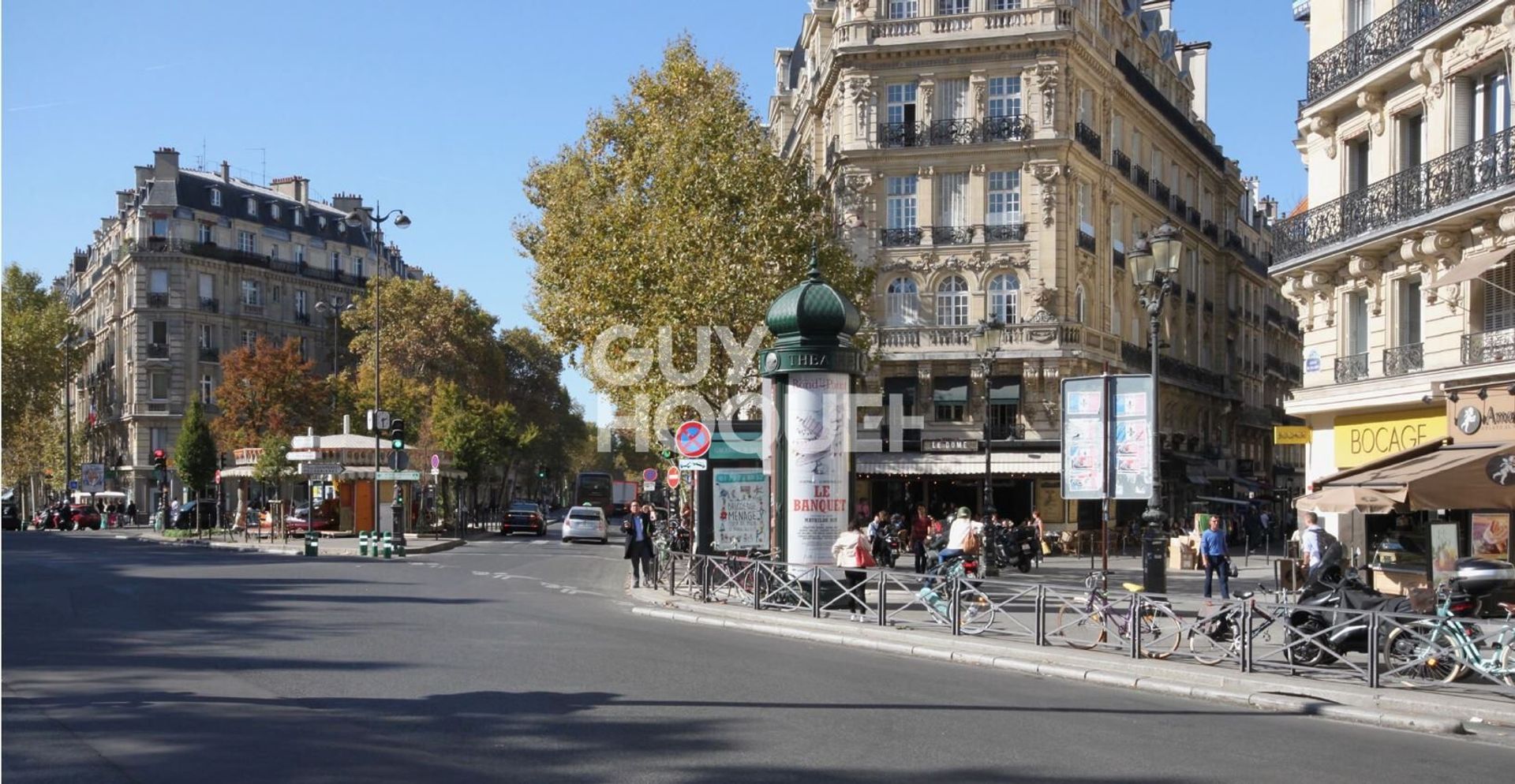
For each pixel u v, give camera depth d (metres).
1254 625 14.26
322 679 12.31
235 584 24.80
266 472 52.56
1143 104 52.59
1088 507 47.06
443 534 57.28
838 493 21.31
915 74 45.31
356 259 93.81
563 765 8.59
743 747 9.36
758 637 18.16
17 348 83.50
